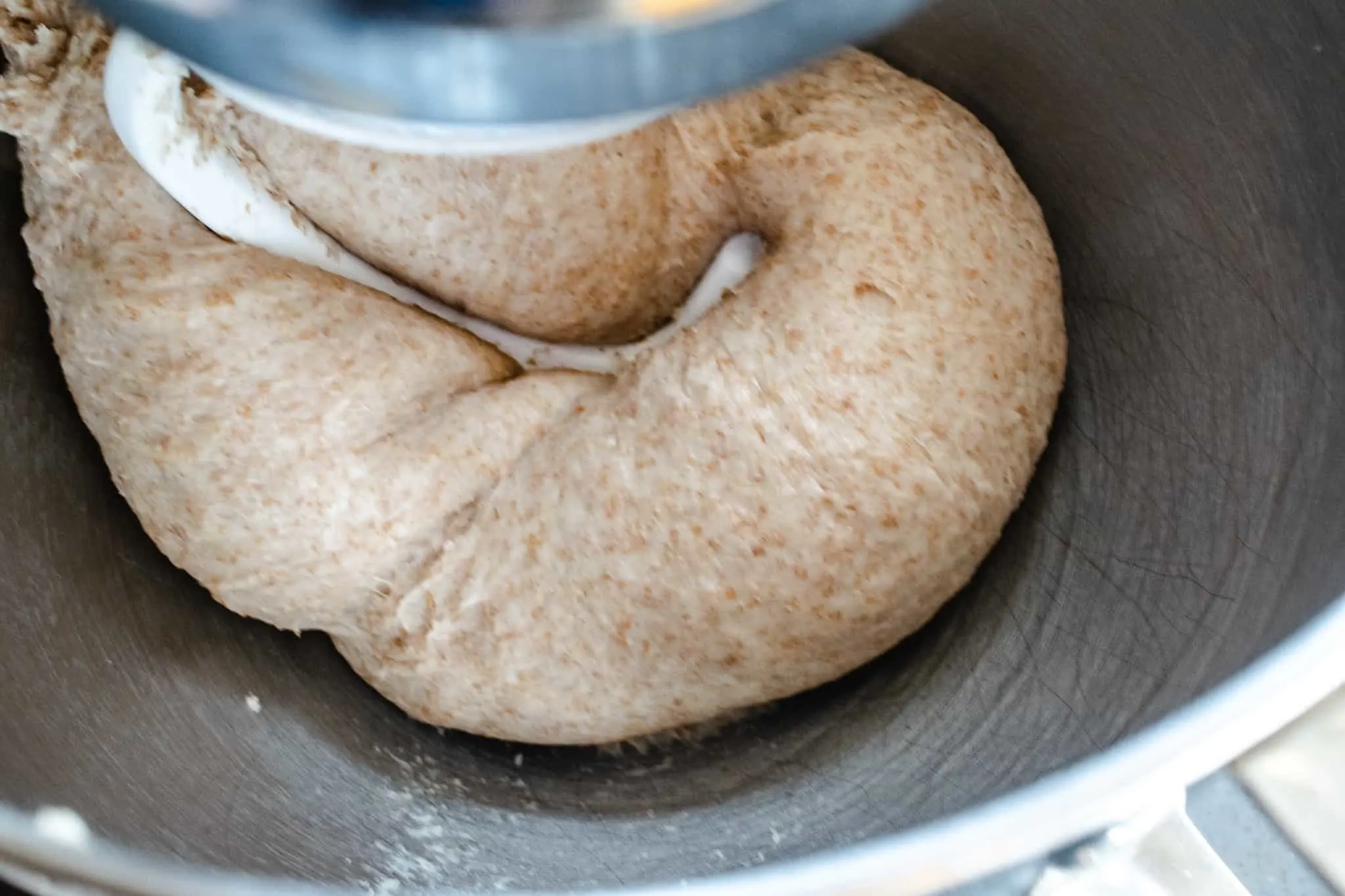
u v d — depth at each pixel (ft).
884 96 1.02
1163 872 0.85
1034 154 1.04
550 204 0.99
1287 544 0.85
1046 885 0.85
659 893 0.73
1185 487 0.93
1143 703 0.86
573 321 1.04
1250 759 0.92
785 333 0.96
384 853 0.92
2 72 0.99
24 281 1.00
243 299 0.96
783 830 0.91
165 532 0.97
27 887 0.76
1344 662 0.75
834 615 0.96
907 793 0.90
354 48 0.66
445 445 0.97
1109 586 0.94
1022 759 0.88
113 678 0.94
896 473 0.95
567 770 1.01
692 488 0.95
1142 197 0.98
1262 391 0.91
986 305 0.98
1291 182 0.90
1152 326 0.98
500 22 0.64
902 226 0.98
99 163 0.97
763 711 1.01
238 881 0.73
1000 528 0.99
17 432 0.97
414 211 0.98
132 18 0.69
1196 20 0.92
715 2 0.66
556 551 0.96
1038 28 1.00
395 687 0.99
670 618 0.95
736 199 1.03
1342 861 0.90
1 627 0.91
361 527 0.96
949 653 0.99
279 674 1.00
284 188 0.98
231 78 0.71
